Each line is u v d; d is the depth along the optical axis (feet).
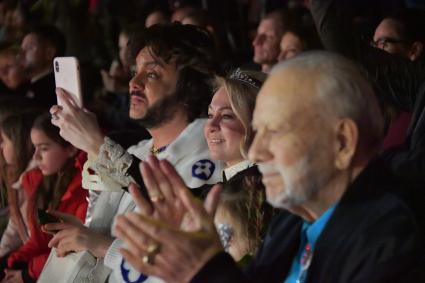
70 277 17.69
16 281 21.21
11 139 23.34
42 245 21.77
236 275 10.41
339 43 18.76
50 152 21.43
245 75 15.98
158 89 17.81
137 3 37.19
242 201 13.80
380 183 10.91
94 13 36.45
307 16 30.07
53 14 36.73
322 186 10.73
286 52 24.12
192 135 17.83
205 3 36.63
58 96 17.31
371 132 10.82
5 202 24.81
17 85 31.40
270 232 12.12
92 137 16.96
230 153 16.19
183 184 11.20
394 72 18.42
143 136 21.40
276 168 10.71
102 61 34.47
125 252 10.52
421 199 11.27
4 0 37.60
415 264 10.46
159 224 10.47
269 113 10.72
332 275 10.73
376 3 31.60
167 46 17.72
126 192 18.02
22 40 32.89
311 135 10.59
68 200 21.33
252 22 35.99
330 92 10.59
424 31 21.74
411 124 15.76
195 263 10.41
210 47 18.17
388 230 10.52
